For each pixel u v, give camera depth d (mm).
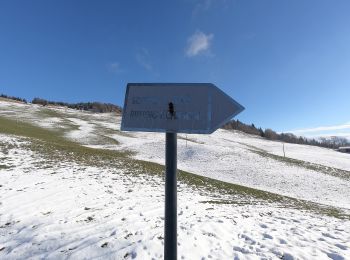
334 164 48156
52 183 14094
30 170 17203
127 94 4043
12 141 25344
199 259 6312
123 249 6582
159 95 3928
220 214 10789
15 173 16109
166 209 3850
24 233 7820
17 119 69688
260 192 21875
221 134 95062
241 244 7285
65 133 59062
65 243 7117
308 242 7582
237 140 79750
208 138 72250
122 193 13516
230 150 43812
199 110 3781
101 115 113188
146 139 59938
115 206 10883
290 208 15016
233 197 17750
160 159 40219
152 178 19422
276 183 30719
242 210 12305
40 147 24844
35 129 56312
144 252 6457
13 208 9906
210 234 7859
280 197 21156
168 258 3826
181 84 3900
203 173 33562
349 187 31219
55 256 6457
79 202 11102
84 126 74812
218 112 3732
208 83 3824
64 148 26453
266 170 35094
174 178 3855
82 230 8016
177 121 3816
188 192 17078
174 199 3846
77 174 17219
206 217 9867
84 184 14547
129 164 24109
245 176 32656
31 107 108312
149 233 7648
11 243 7277
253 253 6672
